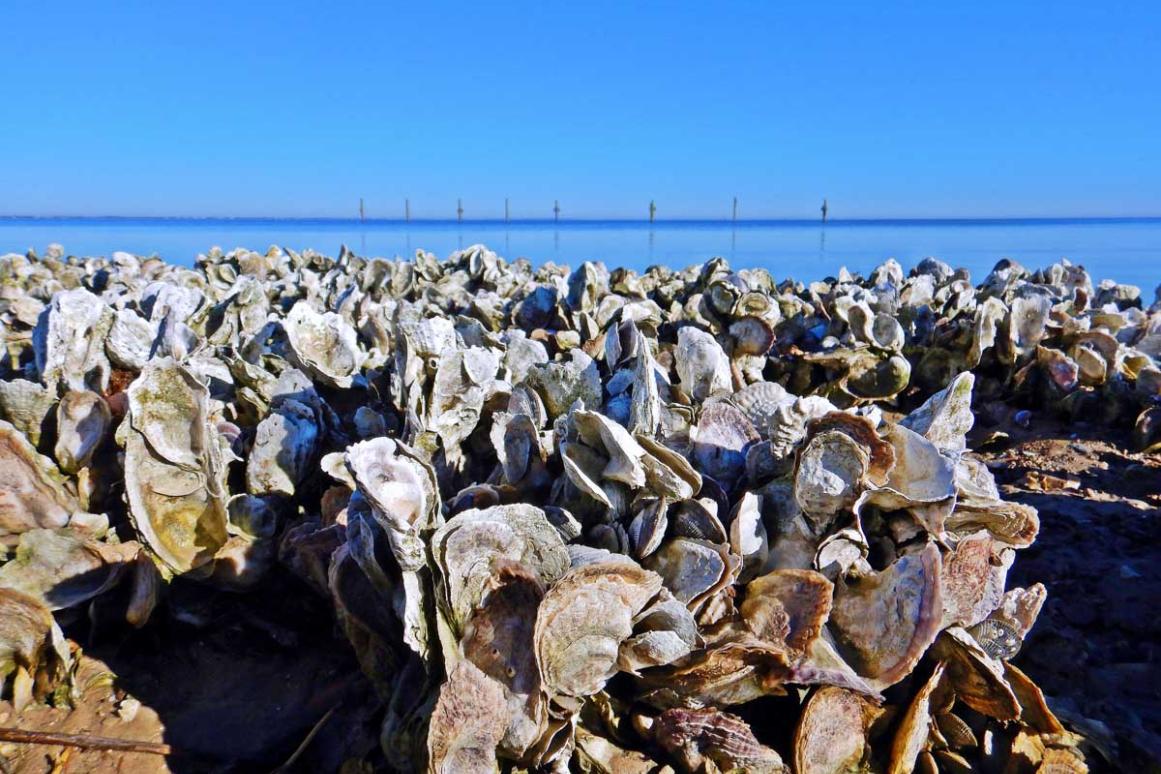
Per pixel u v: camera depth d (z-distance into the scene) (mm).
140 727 435
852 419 425
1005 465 897
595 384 626
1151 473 827
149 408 477
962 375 508
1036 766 409
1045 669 509
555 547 394
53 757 412
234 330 898
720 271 1588
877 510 456
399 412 682
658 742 398
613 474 430
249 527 523
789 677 385
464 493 467
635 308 1094
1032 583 613
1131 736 436
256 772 414
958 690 427
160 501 492
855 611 419
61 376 632
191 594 508
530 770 382
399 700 401
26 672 447
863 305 1118
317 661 490
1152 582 607
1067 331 1079
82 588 477
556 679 372
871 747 413
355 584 433
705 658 380
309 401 652
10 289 1216
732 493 489
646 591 389
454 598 383
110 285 1291
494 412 571
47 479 521
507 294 1500
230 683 472
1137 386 973
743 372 1038
